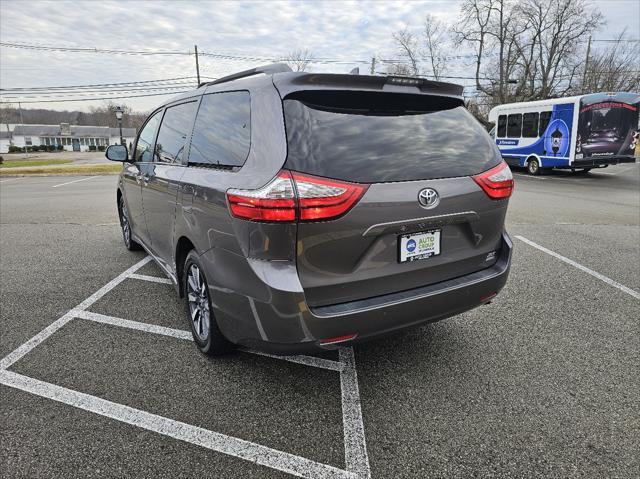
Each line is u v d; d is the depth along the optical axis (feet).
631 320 11.41
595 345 10.07
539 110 51.57
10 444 6.96
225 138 8.41
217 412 7.75
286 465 6.52
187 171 9.61
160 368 9.18
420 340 10.38
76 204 33.14
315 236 6.80
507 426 7.32
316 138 6.98
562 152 49.08
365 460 6.61
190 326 10.36
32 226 24.40
